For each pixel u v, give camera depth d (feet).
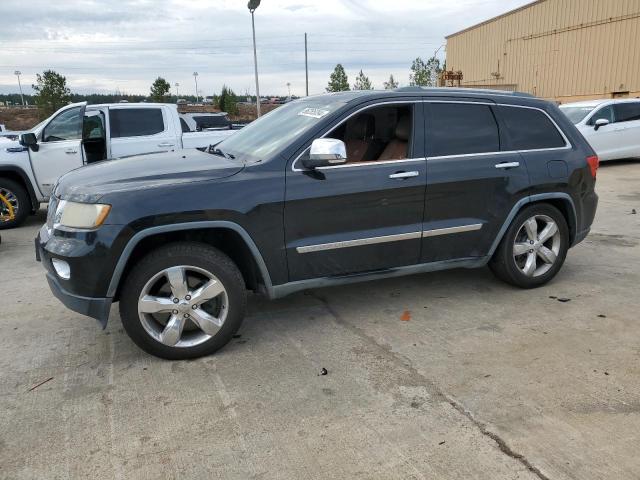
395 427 9.37
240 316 12.15
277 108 16.38
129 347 12.66
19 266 19.90
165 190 11.32
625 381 10.74
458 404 10.04
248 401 10.27
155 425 9.53
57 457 8.71
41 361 12.01
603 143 44.70
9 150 26.37
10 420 9.72
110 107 29.25
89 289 11.06
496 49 103.81
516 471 8.21
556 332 13.08
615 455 8.53
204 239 12.41
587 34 83.97
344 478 8.14
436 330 13.34
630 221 25.62
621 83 79.20
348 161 14.88
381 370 11.38
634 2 75.87
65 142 27.25
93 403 10.26
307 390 10.63
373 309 14.76
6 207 26.86
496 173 14.44
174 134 30.42
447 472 8.21
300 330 13.48
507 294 15.71
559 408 9.84
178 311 11.65
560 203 15.99
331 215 12.69
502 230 14.88
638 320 13.70
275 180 12.11
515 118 15.11
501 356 11.90
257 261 12.13
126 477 8.24
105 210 10.94
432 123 13.97
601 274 17.47
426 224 13.85
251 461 8.55
